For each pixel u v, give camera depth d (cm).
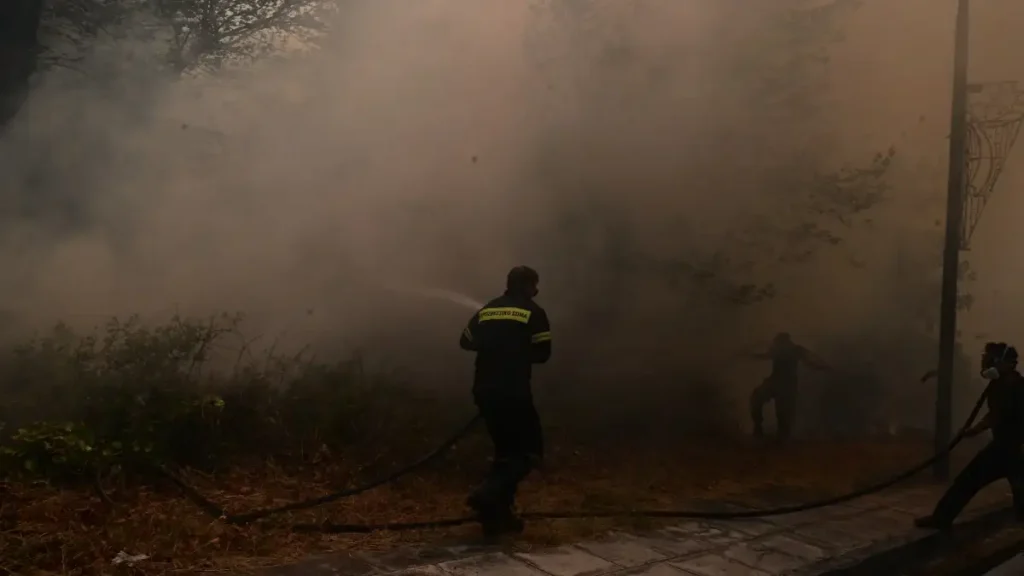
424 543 353
